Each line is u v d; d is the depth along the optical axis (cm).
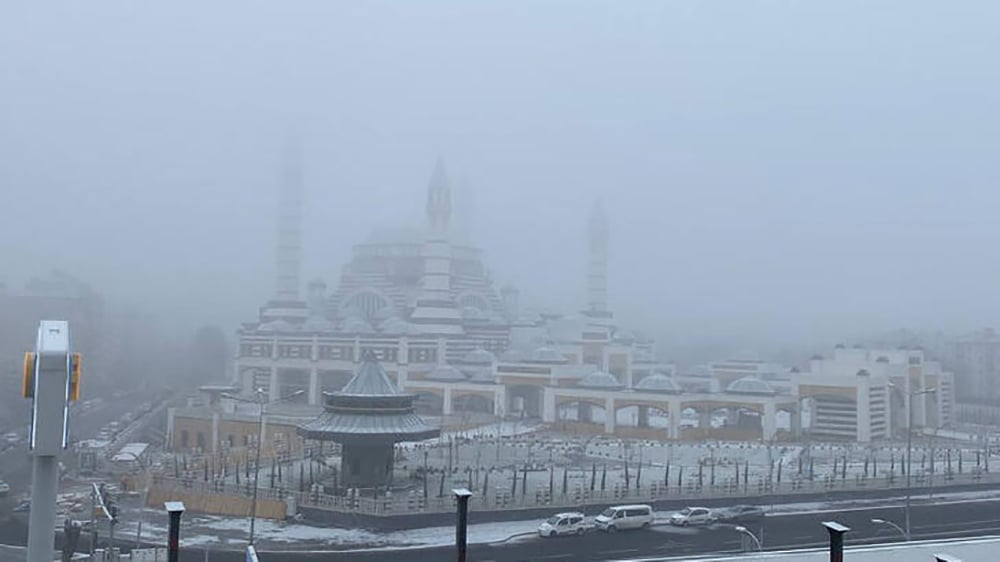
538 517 9419
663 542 8225
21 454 13988
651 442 16312
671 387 17938
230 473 11325
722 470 13025
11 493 10500
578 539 8375
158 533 8344
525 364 19650
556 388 18712
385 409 9900
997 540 3638
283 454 13012
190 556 7369
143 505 9794
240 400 19362
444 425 17312
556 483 11200
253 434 15925
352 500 8881
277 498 9244
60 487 11194
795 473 12625
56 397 2241
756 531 8788
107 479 11931
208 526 8700
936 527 9138
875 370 18825
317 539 8175
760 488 10694
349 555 7562
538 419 19650
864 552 3456
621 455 14725
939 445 16912
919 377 19775
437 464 12888
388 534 8444
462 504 2939
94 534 7294
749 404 17088
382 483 9938
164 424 19738
